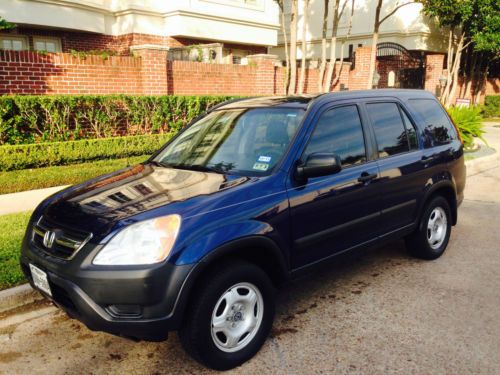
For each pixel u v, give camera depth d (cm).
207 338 299
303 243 358
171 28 1515
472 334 360
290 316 391
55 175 765
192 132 447
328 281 462
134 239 285
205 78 1203
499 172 1050
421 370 315
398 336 358
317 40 2384
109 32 1467
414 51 2211
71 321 387
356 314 393
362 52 1769
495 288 444
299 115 387
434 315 390
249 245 315
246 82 1302
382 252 546
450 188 520
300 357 331
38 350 345
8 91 891
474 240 587
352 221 399
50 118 880
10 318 389
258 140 387
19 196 712
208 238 295
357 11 2223
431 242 513
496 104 2588
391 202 439
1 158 773
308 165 348
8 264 450
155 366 324
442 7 1766
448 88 1977
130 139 940
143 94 1077
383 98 461
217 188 332
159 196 327
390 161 440
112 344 353
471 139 1275
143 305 278
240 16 1675
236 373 314
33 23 1250
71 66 966
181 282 282
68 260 294
